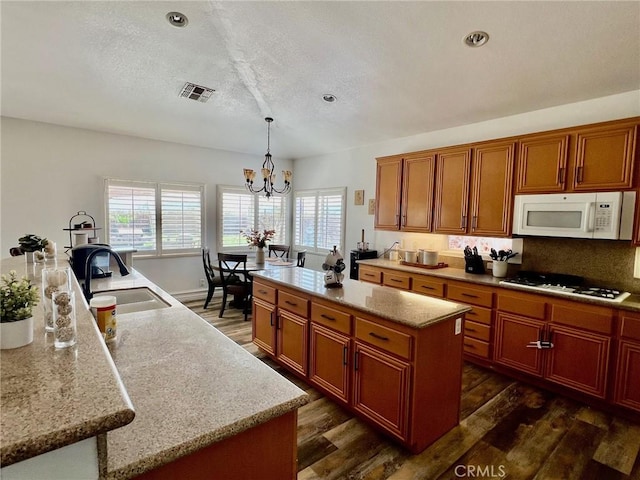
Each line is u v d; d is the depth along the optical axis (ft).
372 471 6.10
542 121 10.76
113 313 4.69
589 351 8.26
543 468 6.25
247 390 3.50
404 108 11.73
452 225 11.94
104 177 14.98
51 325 3.28
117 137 15.26
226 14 7.57
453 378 7.11
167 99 11.85
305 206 20.13
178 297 17.24
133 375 3.76
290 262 16.63
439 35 7.59
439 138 13.50
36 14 7.44
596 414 8.04
